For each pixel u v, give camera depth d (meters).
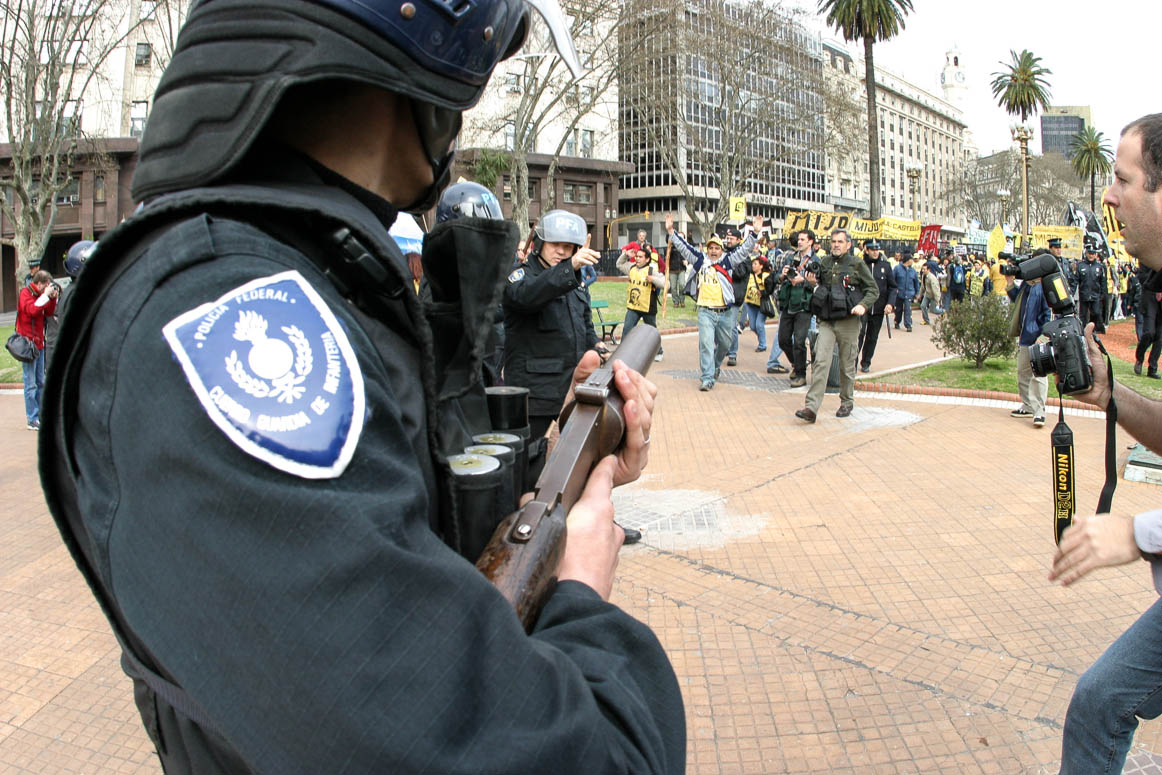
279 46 0.70
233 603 0.58
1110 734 1.93
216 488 0.59
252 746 0.59
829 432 8.09
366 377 0.68
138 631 0.63
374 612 0.58
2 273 36.16
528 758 0.60
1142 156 1.73
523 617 0.75
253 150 0.76
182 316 0.63
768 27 33.81
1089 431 8.00
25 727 3.17
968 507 5.62
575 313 5.00
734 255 11.85
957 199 90.19
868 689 3.32
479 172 31.03
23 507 5.98
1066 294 1.92
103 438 0.66
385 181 0.85
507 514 0.88
